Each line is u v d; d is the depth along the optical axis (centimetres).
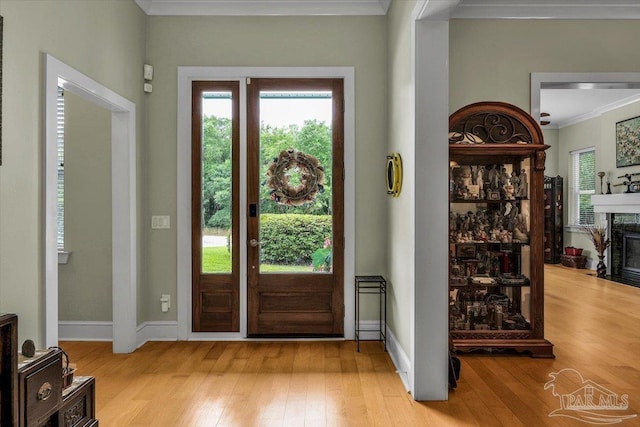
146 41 376
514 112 340
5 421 143
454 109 379
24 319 217
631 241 704
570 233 884
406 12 290
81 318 373
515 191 351
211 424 229
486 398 262
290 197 385
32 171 222
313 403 254
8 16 204
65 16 253
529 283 346
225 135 383
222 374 299
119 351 344
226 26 377
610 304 523
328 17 378
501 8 374
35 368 155
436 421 233
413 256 261
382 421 233
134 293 353
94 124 372
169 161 377
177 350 352
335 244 383
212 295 384
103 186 371
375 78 378
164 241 379
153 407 249
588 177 841
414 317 259
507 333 344
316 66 378
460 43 378
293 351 349
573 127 870
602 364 322
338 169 382
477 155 349
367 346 362
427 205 258
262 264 385
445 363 259
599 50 376
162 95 377
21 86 214
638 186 677
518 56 377
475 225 354
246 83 381
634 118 696
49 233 233
